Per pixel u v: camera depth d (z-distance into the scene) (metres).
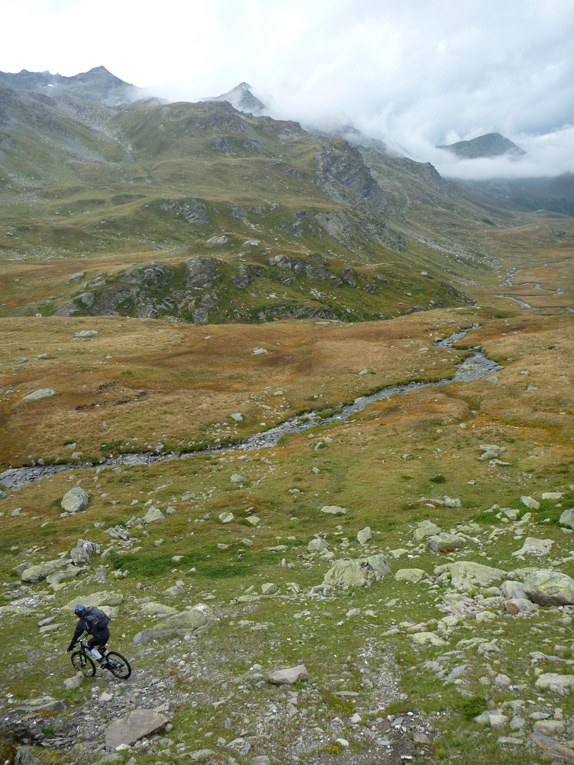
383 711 10.20
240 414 63.06
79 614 13.05
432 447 45.16
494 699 9.79
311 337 109.12
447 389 70.50
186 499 36.78
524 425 51.47
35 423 58.31
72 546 28.55
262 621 16.33
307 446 50.69
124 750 9.38
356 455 45.34
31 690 12.35
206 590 20.50
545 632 12.73
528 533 23.55
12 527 33.09
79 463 50.00
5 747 9.66
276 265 187.50
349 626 15.36
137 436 55.88
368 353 92.06
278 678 11.84
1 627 17.61
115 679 12.90
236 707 10.88
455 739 8.69
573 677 9.95
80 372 75.50
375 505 32.31
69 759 9.30
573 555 19.44
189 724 10.30
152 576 23.17
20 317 117.38
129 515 34.06
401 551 23.52
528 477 34.22
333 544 26.31
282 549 25.80
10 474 47.34
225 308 152.75
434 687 10.79
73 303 136.25
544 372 68.75
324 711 10.45
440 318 130.12
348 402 69.75
